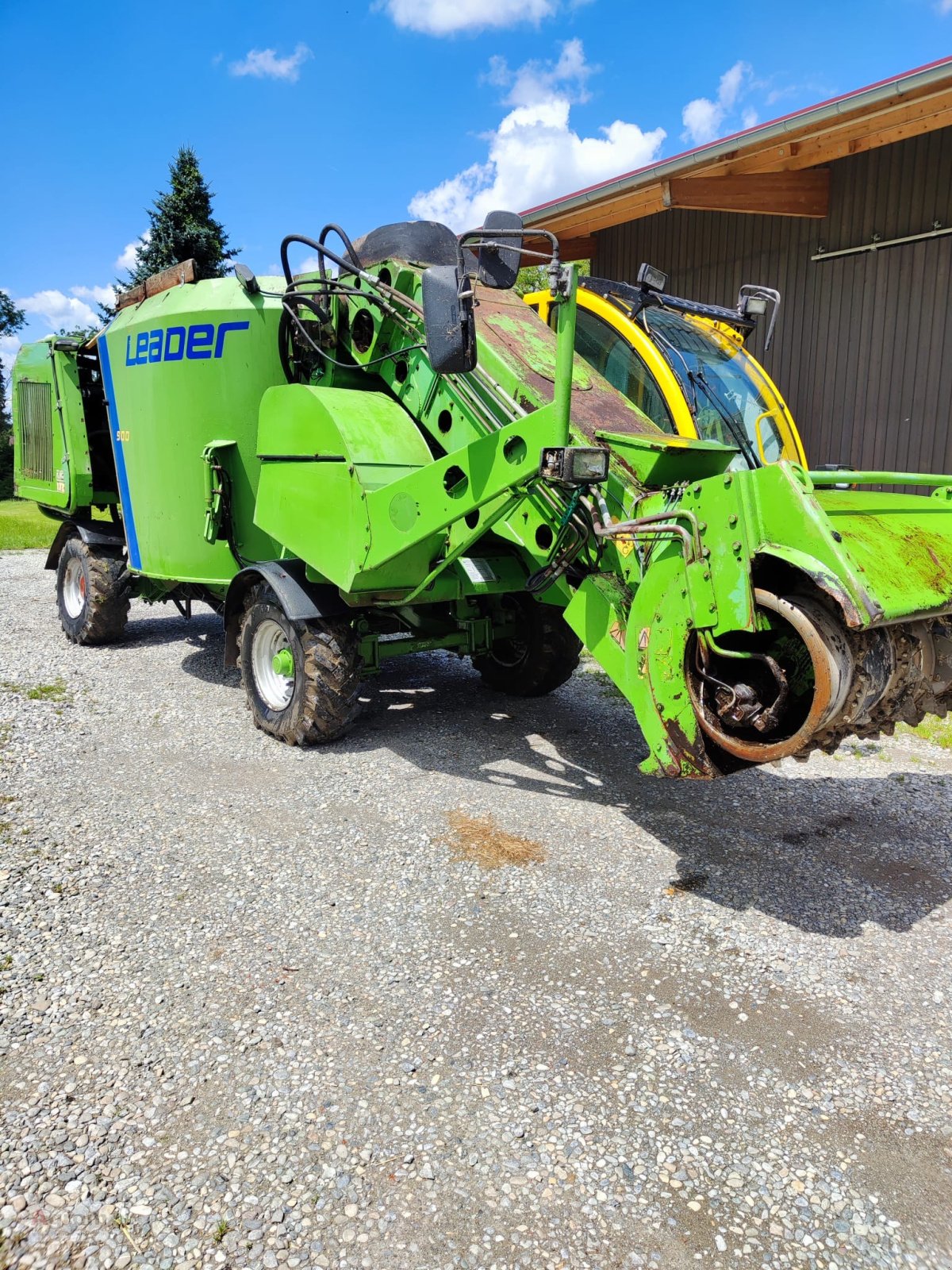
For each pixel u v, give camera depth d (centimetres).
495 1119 208
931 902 313
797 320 870
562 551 338
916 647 275
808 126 664
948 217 732
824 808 394
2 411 3812
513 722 506
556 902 306
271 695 471
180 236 2594
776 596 250
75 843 341
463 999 252
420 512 355
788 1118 211
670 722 283
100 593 657
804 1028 244
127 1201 183
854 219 805
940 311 747
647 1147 202
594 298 466
